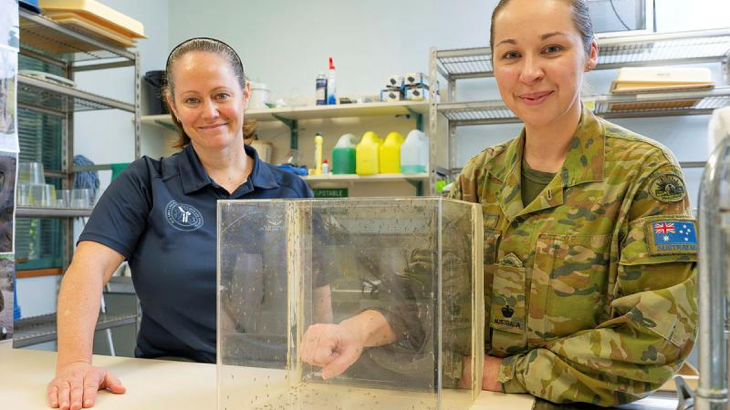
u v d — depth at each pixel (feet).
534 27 2.96
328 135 11.53
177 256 4.34
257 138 11.63
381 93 10.35
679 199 2.93
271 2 12.07
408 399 2.28
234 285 2.56
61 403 2.94
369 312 2.35
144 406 2.93
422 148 10.05
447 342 2.33
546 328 3.20
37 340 8.00
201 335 4.37
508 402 2.94
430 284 2.22
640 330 2.81
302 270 2.45
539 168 3.41
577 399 2.87
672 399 3.04
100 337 10.23
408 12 11.21
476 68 10.50
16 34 6.12
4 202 5.89
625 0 9.57
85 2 8.56
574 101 3.13
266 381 2.53
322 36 11.72
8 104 6.02
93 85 11.05
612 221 3.11
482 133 10.71
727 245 1.58
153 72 11.71
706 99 8.85
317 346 2.44
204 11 12.54
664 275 2.88
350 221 2.36
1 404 3.04
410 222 2.25
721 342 1.58
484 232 3.47
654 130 9.75
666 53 9.47
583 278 3.13
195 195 4.55
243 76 4.62
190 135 4.48
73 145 10.42
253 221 2.53
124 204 4.35
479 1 10.84
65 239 10.32
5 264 5.84
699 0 9.57
